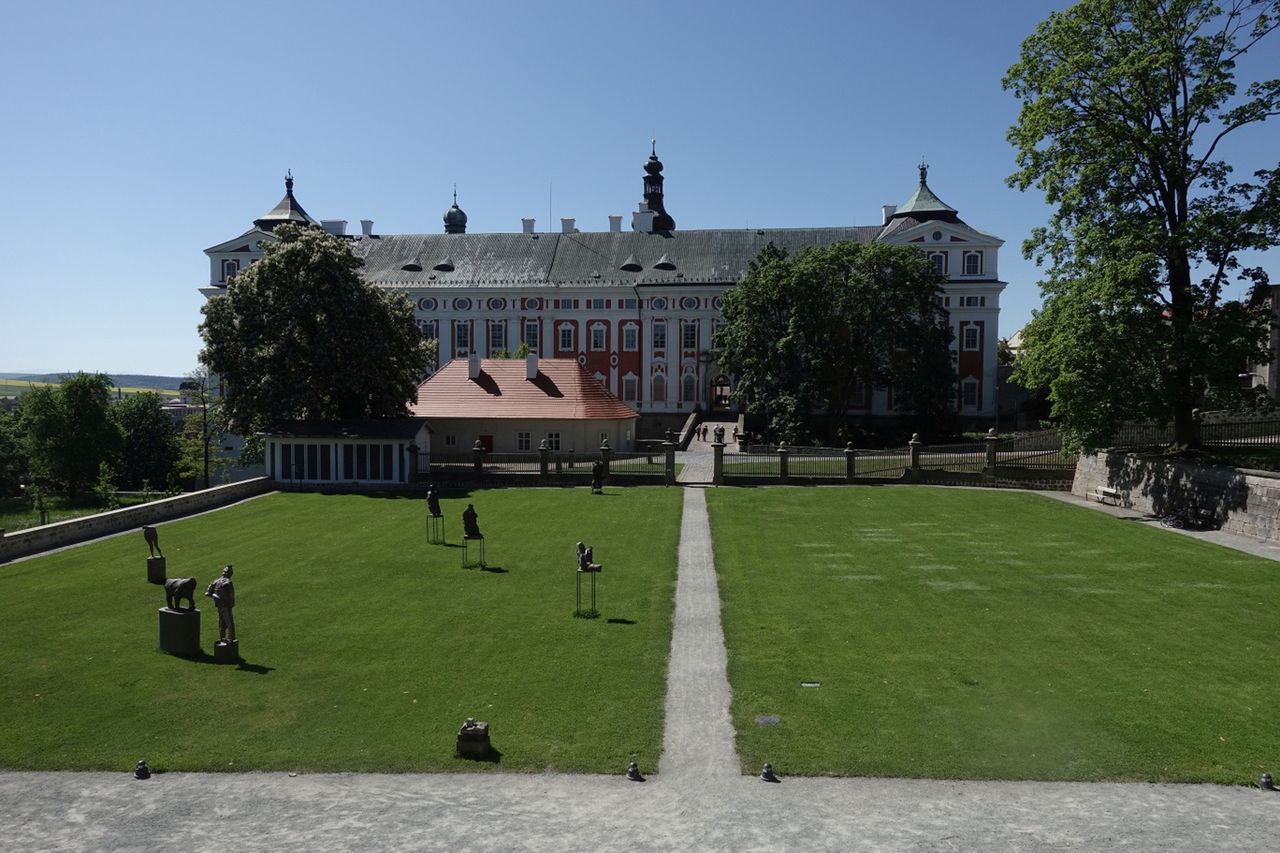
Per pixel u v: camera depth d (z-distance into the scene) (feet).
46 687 61.21
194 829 43.09
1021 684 60.34
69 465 247.50
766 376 244.83
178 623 67.87
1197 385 128.16
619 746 51.42
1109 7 123.85
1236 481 114.21
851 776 47.88
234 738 52.85
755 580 90.99
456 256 333.21
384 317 189.78
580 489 165.48
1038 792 46.03
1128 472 138.82
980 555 102.22
